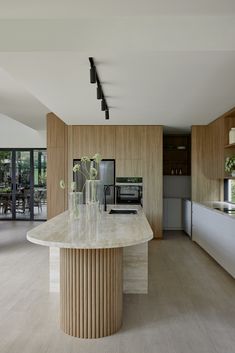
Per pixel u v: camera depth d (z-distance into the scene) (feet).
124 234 9.09
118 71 11.12
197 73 11.32
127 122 22.09
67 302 9.16
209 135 22.94
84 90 13.58
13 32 7.54
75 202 12.05
